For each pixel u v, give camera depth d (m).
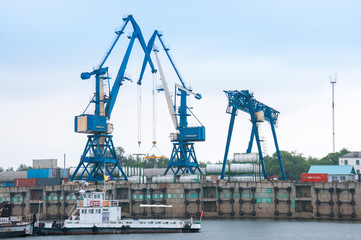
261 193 187.50
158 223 142.50
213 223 169.38
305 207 186.38
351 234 138.75
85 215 141.62
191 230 143.50
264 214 186.38
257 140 196.50
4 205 143.50
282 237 134.25
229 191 191.00
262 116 197.12
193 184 194.12
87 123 199.12
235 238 132.75
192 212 192.75
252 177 194.62
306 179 186.88
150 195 197.38
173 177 199.75
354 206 176.50
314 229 150.25
